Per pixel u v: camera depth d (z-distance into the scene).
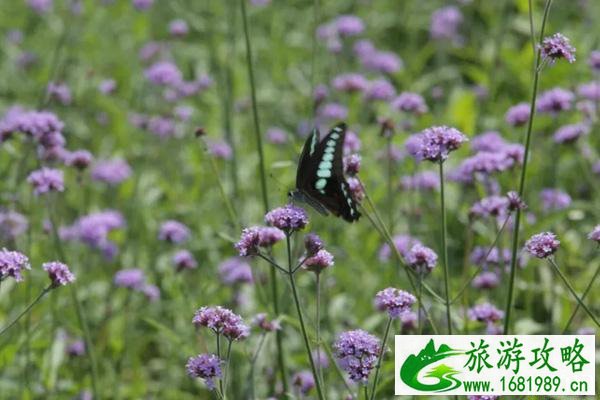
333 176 7.72
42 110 13.32
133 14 19.83
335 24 16.48
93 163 14.74
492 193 11.02
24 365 10.11
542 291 10.85
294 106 16.83
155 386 10.98
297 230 6.82
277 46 18.08
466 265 10.09
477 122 14.65
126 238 12.70
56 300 10.59
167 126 14.44
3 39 19.06
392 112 14.99
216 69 15.28
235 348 9.77
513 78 16.22
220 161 13.74
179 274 11.06
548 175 13.30
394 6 20.52
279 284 10.73
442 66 17.61
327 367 9.65
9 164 12.48
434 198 12.09
